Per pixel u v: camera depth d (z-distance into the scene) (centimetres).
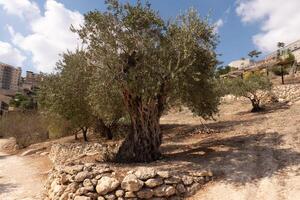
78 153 1998
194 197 1003
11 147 3497
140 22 1351
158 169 1142
